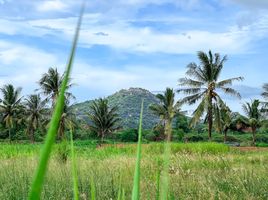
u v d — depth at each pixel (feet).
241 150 106.63
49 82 182.09
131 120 410.52
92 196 1.86
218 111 151.43
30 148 88.22
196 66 150.71
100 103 214.90
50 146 1.13
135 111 471.62
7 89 223.30
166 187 1.76
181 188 24.93
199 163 43.01
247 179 26.84
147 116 393.70
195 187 25.27
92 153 77.15
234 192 24.30
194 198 22.88
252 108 216.33
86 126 213.05
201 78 150.82
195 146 97.30
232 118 223.10
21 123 243.19
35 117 225.97
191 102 151.84
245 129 223.51
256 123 215.10
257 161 48.93
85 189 22.68
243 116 219.20
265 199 22.56
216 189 24.68
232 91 148.15
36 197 1.08
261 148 126.93
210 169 38.17
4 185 22.71
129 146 89.71
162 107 176.96
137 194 1.89
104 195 21.67
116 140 231.91
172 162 42.14
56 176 26.50
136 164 1.96
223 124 218.38
